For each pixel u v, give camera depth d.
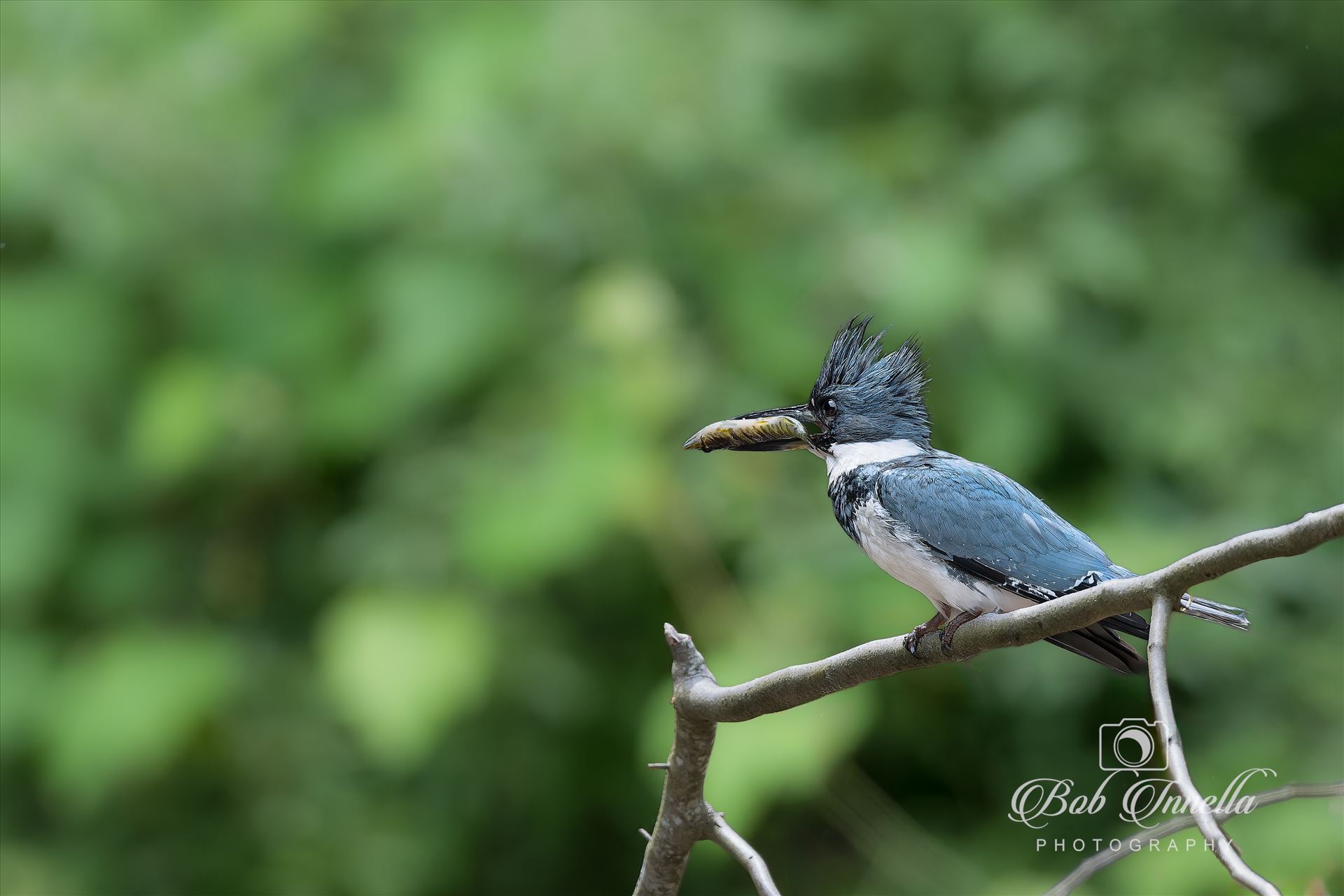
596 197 10.72
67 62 11.65
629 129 10.63
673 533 10.27
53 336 11.23
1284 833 9.63
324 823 10.99
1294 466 11.52
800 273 10.92
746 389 10.60
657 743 10.16
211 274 11.44
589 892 11.77
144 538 11.40
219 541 11.44
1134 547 10.74
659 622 11.07
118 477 11.31
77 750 10.52
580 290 10.61
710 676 5.05
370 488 11.05
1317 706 10.73
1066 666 10.76
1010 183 11.47
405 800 11.25
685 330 10.77
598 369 10.27
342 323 11.26
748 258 10.94
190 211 11.37
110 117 11.15
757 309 10.78
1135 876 9.83
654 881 5.27
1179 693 11.02
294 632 11.40
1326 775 10.25
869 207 11.23
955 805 11.53
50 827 11.51
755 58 11.18
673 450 10.26
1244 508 11.28
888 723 11.16
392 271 10.78
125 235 11.16
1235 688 10.92
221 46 11.55
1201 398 11.58
